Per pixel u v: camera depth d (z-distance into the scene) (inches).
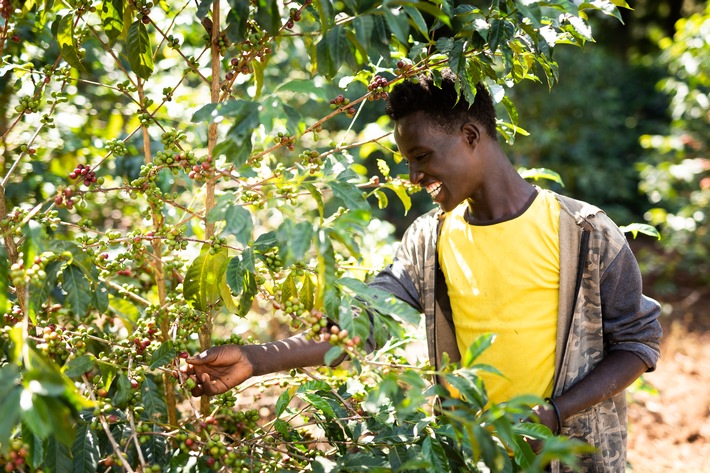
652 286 229.8
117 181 95.3
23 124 89.0
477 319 60.9
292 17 54.4
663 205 282.4
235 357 52.6
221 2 59.0
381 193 68.0
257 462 55.6
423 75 58.2
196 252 67.9
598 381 58.2
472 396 43.2
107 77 102.3
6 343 58.3
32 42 74.4
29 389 36.9
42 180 88.6
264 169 65.0
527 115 280.4
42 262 46.7
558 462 58.7
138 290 74.7
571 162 289.4
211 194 57.3
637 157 306.7
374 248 91.5
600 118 288.5
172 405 61.9
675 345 170.1
